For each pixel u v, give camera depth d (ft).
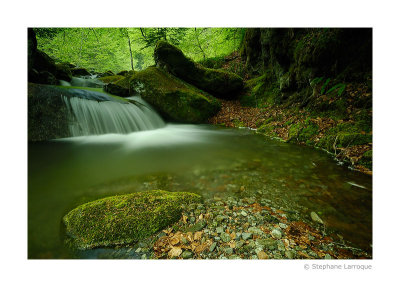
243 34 44.01
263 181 10.36
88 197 8.73
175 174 11.39
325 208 7.95
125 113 22.22
